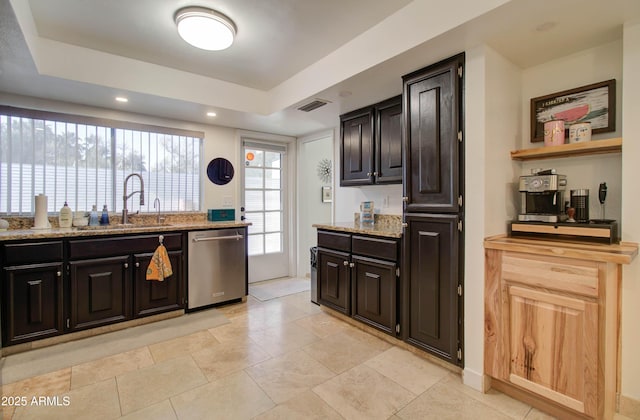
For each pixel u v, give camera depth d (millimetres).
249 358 2229
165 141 3490
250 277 4227
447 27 1715
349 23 2098
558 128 1913
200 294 3143
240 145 4035
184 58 2604
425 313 2174
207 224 3246
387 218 3217
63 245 2441
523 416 1653
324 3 1871
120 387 1878
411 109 2246
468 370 1935
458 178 1964
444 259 2057
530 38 1802
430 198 2139
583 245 1661
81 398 1772
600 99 1890
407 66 2152
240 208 4055
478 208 1888
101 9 1920
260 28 2145
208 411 1673
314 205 4656
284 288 3998
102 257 2604
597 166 1924
